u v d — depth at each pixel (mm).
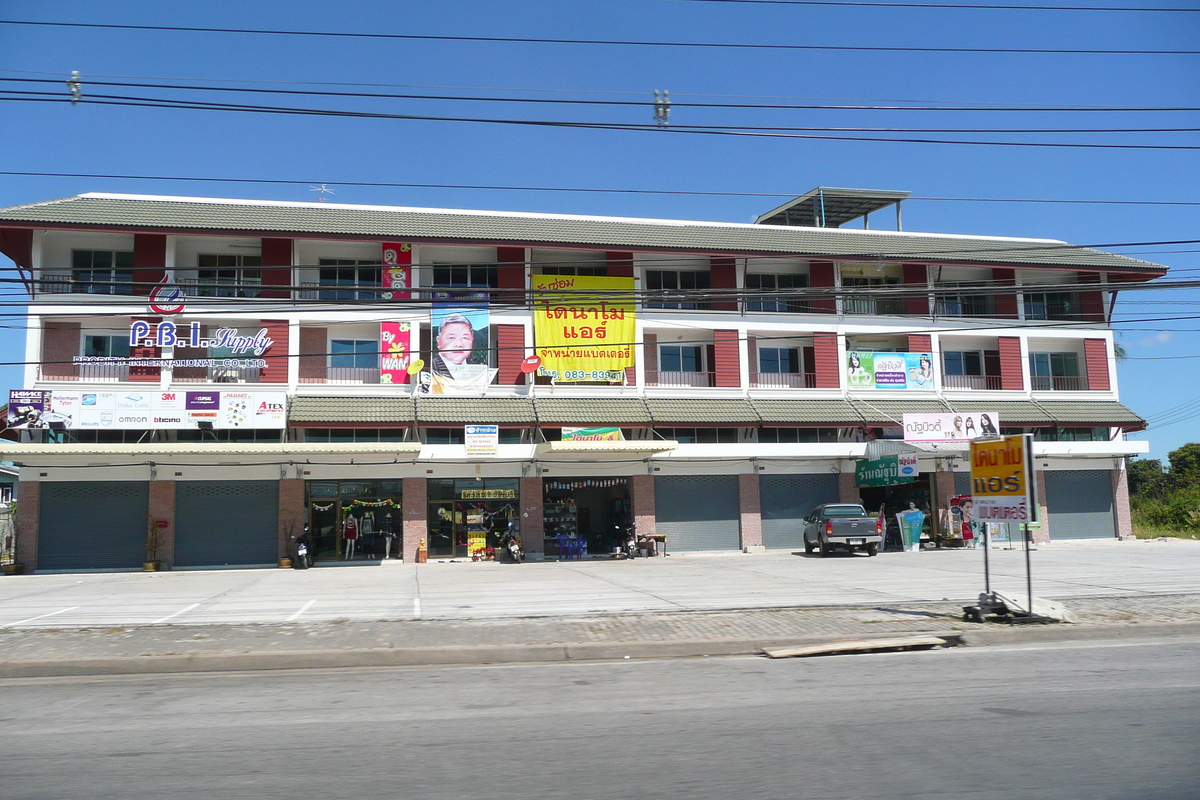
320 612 16375
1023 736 7371
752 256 35281
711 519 35500
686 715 8258
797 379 37594
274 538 31609
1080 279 40000
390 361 33531
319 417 31406
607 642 12195
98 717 8445
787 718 8078
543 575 26031
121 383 31078
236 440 32094
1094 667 10453
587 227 37156
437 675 10656
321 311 31953
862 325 37906
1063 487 39062
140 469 30766
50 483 30234
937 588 19469
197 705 8977
